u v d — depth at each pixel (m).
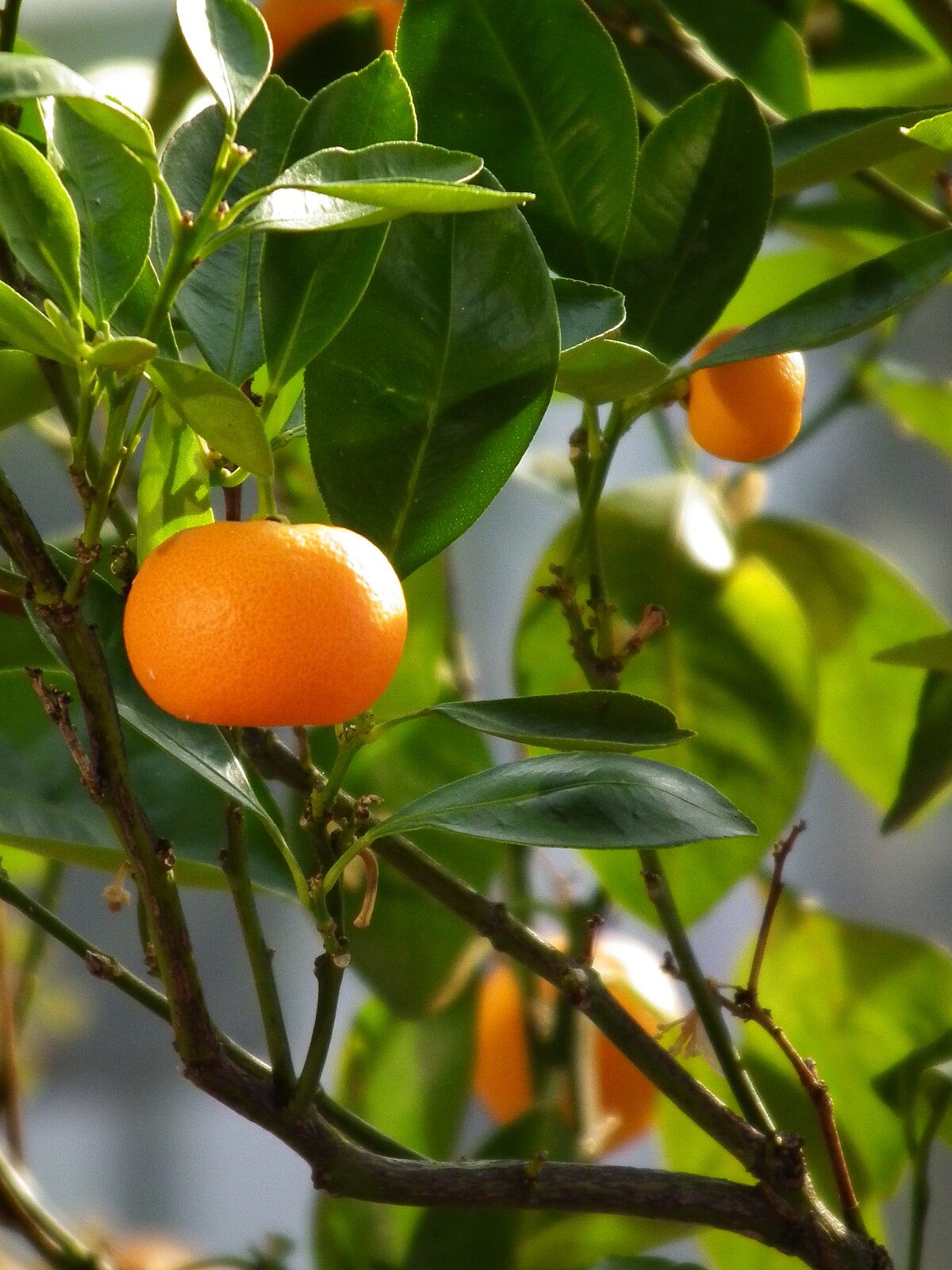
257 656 0.71
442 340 0.78
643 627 0.83
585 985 0.81
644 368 0.79
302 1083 0.77
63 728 0.75
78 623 0.74
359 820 0.78
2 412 0.84
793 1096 0.96
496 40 0.82
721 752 0.95
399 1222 0.96
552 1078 1.01
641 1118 1.06
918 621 1.09
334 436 0.78
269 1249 0.96
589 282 0.84
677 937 0.84
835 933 1.00
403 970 0.95
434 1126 1.04
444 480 0.78
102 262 0.75
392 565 0.78
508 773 0.78
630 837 0.76
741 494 1.16
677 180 0.84
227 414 0.73
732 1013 0.83
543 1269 0.92
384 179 0.71
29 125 0.84
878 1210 0.95
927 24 1.00
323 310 0.76
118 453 0.73
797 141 0.86
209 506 0.76
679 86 0.95
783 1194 0.81
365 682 0.72
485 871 0.97
